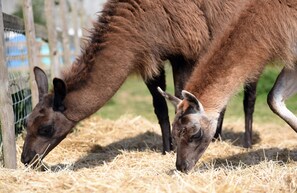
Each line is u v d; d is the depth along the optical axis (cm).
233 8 965
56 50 1413
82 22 2225
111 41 905
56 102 884
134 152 1027
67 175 797
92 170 873
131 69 926
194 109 777
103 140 1195
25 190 731
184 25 932
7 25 1108
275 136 1231
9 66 1225
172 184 723
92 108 905
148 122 1398
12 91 1109
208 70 794
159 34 927
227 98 799
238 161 919
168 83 2075
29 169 838
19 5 2400
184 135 780
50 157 1009
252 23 791
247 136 1082
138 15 915
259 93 1748
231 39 793
